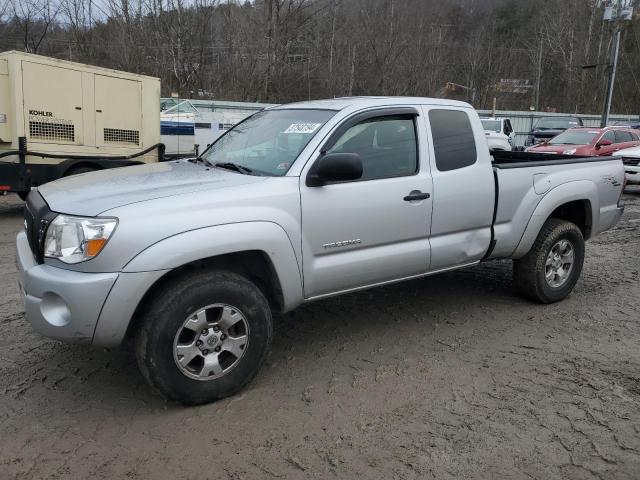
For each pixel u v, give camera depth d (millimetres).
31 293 3256
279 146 4062
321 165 3619
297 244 3662
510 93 45750
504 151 6543
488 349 4387
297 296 3764
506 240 4887
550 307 5387
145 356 3268
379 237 4066
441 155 4426
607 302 5574
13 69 9211
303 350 4320
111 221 3111
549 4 51625
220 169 4113
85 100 10242
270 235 3504
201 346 3402
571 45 49094
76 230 3148
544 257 5199
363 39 30984
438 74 32938
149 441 3129
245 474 2867
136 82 11039
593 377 3939
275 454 3031
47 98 9680
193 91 29016
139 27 28312
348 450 3070
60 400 3533
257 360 3619
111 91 10648
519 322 4965
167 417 3367
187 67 29078
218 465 2936
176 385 3336
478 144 4676
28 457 2965
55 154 9891
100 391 3648
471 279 6230
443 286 5953
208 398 3475
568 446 3135
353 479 2840
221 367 3504
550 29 50531
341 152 3936
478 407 3523
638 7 49156
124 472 2865
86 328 3121
